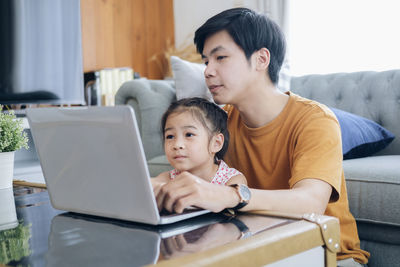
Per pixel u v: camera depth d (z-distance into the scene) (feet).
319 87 7.44
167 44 13.61
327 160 2.89
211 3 12.48
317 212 2.59
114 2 12.47
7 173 3.59
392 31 9.05
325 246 1.90
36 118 2.20
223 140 3.46
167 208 2.01
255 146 3.51
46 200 2.96
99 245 1.70
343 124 5.58
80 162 2.06
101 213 2.11
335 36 9.92
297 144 3.12
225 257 1.51
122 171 1.89
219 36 3.18
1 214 2.48
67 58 8.75
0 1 7.90
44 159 2.29
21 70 8.16
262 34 3.20
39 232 1.97
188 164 3.21
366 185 4.46
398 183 4.26
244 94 3.30
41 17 8.38
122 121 1.76
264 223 1.93
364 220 4.45
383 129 5.97
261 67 3.27
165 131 3.34
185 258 1.46
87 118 1.91
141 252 1.57
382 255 4.37
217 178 3.31
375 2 9.25
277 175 3.40
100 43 12.14
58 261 1.53
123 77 11.23
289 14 10.08
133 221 2.06
